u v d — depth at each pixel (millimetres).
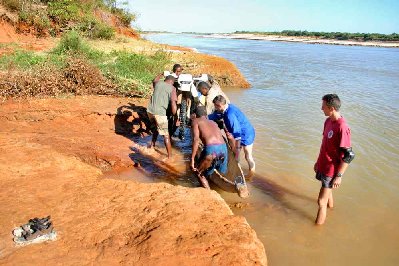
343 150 4711
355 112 12312
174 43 54594
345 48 64188
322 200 5176
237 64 27719
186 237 3867
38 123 8383
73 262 3480
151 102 7402
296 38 113000
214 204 4660
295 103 13625
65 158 6059
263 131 9734
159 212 4375
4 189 4852
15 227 3979
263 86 17859
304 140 9086
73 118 8844
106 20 27359
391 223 5469
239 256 3656
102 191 4945
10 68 10820
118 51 17281
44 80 10359
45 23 20734
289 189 6414
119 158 7055
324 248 4812
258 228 5168
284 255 4625
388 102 14203
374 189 6543
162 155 7625
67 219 4203
